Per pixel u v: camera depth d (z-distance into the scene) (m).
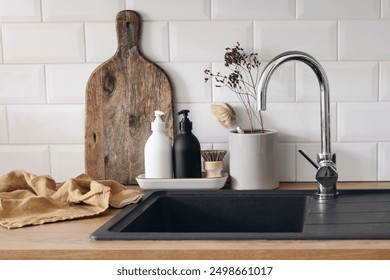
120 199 1.42
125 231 1.22
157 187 1.54
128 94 1.67
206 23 1.65
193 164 1.57
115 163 1.69
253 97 1.66
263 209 1.49
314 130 1.66
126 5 1.66
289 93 1.65
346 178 1.67
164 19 1.65
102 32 1.67
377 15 1.62
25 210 1.32
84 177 1.55
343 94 1.65
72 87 1.70
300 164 1.67
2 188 1.50
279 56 1.34
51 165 1.73
